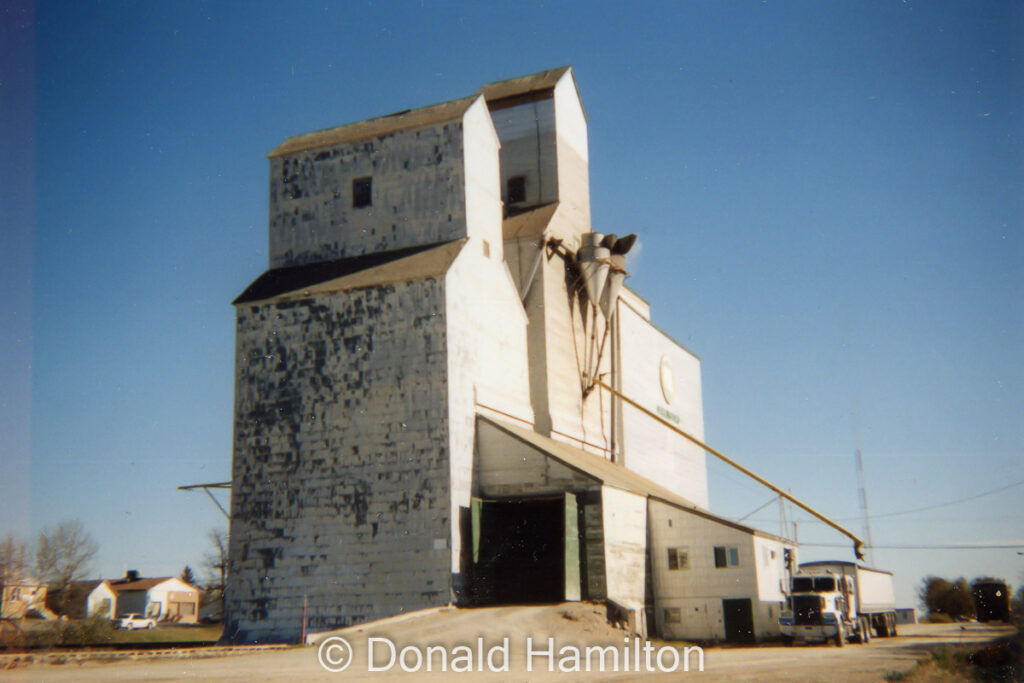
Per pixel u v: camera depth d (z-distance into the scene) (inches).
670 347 2721.5
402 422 1487.5
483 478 1553.9
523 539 1529.3
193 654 1088.8
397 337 1523.1
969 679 896.9
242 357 1599.4
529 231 2007.9
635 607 1590.8
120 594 2923.2
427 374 1493.6
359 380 1526.8
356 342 1542.8
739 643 1611.7
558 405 1947.6
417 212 1679.4
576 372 2068.2
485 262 1702.8
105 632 1545.3
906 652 1240.2
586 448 2063.2
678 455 2669.8
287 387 1563.7
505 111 2210.9
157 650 1156.5
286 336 1584.6
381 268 1601.9
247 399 1579.7
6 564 1736.0
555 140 2149.4
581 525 1510.8
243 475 1549.0
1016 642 1037.2
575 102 2284.7
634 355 2412.6
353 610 1437.0
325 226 1732.3
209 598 3061.0
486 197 1747.0
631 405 2326.5
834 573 1547.7
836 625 1418.6
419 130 1708.9
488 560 1501.0
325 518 1488.7
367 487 1481.3
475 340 1615.4
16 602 1771.7
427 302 1519.4
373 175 1723.7
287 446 1536.7
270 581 1491.1
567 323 2058.3
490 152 1795.0
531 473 1534.2
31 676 849.5
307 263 1724.9
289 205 1766.7
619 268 2154.3
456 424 1497.3
